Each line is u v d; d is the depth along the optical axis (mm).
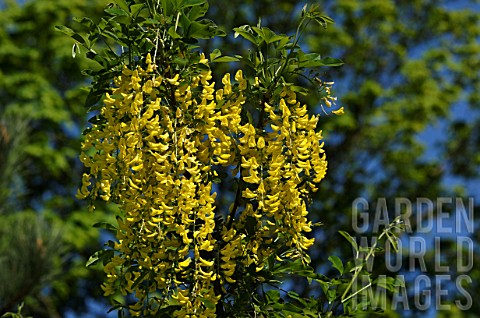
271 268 3355
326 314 3531
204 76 3275
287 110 3260
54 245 6648
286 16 14727
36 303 10773
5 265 6465
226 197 12297
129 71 3186
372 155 14742
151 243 3205
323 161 3324
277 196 3193
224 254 3203
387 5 14430
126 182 3154
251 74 3490
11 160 6898
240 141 3242
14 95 12992
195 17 3295
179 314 3100
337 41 14008
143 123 3107
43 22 13516
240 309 3336
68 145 13078
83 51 3543
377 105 14422
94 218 11953
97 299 12508
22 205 11766
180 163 3113
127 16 3197
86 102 3328
